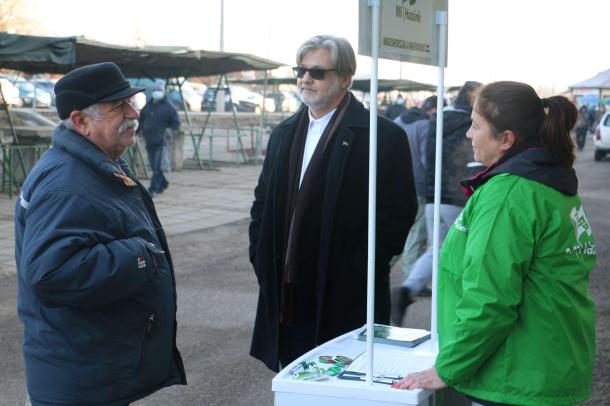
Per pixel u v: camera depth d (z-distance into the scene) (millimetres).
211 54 15039
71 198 2572
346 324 3428
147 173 16031
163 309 2838
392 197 3389
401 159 3416
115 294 2586
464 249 2422
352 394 2467
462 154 5703
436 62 2982
